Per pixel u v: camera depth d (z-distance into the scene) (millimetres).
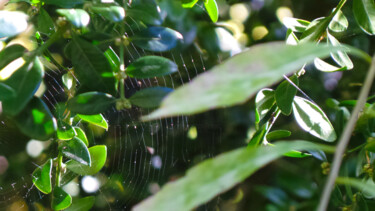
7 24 353
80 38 344
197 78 228
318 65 403
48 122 324
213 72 231
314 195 562
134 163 675
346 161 437
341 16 418
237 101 240
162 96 339
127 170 673
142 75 347
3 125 571
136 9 357
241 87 237
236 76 234
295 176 593
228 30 717
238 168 262
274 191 609
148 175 688
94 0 349
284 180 586
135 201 675
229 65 236
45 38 467
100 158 404
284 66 242
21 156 600
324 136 397
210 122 730
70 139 385
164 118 682
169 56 615
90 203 416
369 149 396
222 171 262
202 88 226
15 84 323
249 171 262
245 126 750
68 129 382
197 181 261
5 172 613
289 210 591
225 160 262
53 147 576
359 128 414
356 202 412
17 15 357
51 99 522
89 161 383
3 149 593
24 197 626
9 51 342
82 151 384
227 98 237
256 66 237
